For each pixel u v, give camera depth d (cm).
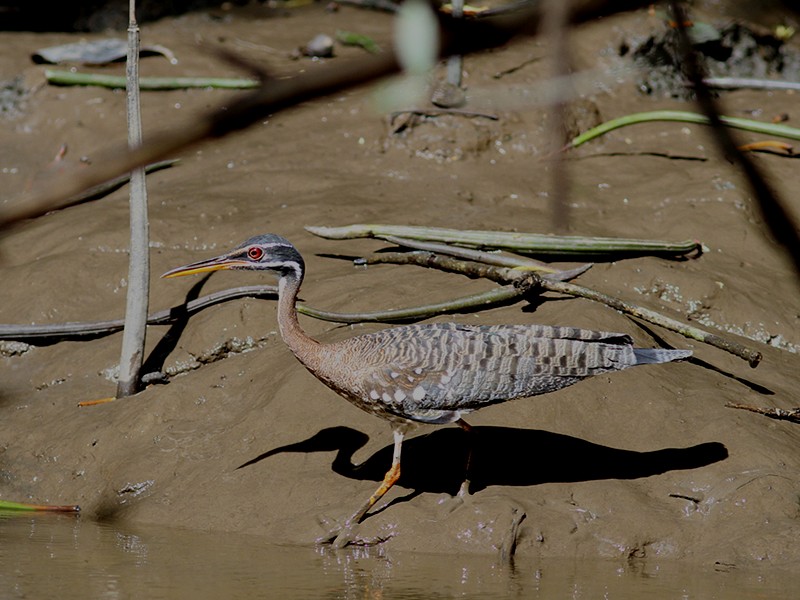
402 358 966
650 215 1483
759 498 995
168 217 1520
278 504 1055
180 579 882
